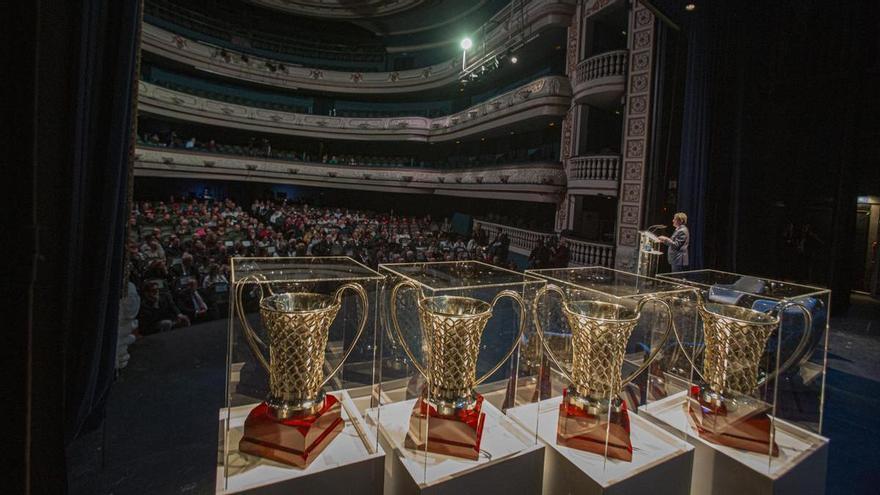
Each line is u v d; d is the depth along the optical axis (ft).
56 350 3.73
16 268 1.86
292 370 2.81
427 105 65.36
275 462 2.72
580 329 3.18
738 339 3.21
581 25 31.22
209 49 55.77
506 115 40.70
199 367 10.74
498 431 3.35
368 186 62.90
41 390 3.55
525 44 36.86
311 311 2.77
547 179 34.42
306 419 2.82
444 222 58.49
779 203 19.79
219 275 17.89
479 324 3.02
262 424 2.77
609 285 3.71
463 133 51.21
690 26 19.29
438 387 3.05
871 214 21.83
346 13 60.70
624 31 32.01
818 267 19.79
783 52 18.26
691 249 19.04
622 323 3.05
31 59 1.87
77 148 4.81
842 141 18.44
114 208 6.10
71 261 5.58
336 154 69.62
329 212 60.23
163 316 14.25
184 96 53.52
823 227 19.67
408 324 3.52
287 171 62.95
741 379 3.25
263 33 65.67
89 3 5.16
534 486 3.24
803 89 18.81
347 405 3.39
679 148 22.63
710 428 3.39
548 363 3.67
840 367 11.46
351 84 63.67
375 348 3.39
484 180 45.37
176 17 56.18
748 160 18.89
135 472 6.39
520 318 3.43
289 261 3.63
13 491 1.88
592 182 28.81
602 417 3.08
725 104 18.80
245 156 59.77
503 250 35.96
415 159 67.31
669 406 3.87
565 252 27.99
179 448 7.09
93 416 7.32
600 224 34.86
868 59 17.10
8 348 1.86
